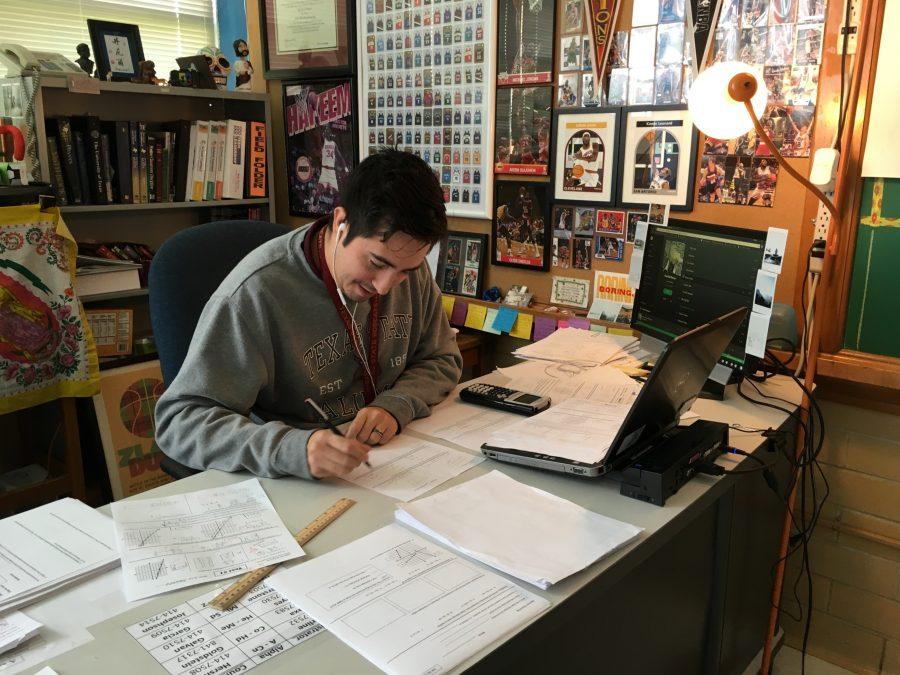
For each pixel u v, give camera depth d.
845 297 1.71
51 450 2.51
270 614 0.82
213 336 1.30
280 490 1.14
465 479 1.18
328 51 2.66
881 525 1.80
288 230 1.68
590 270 2.16
